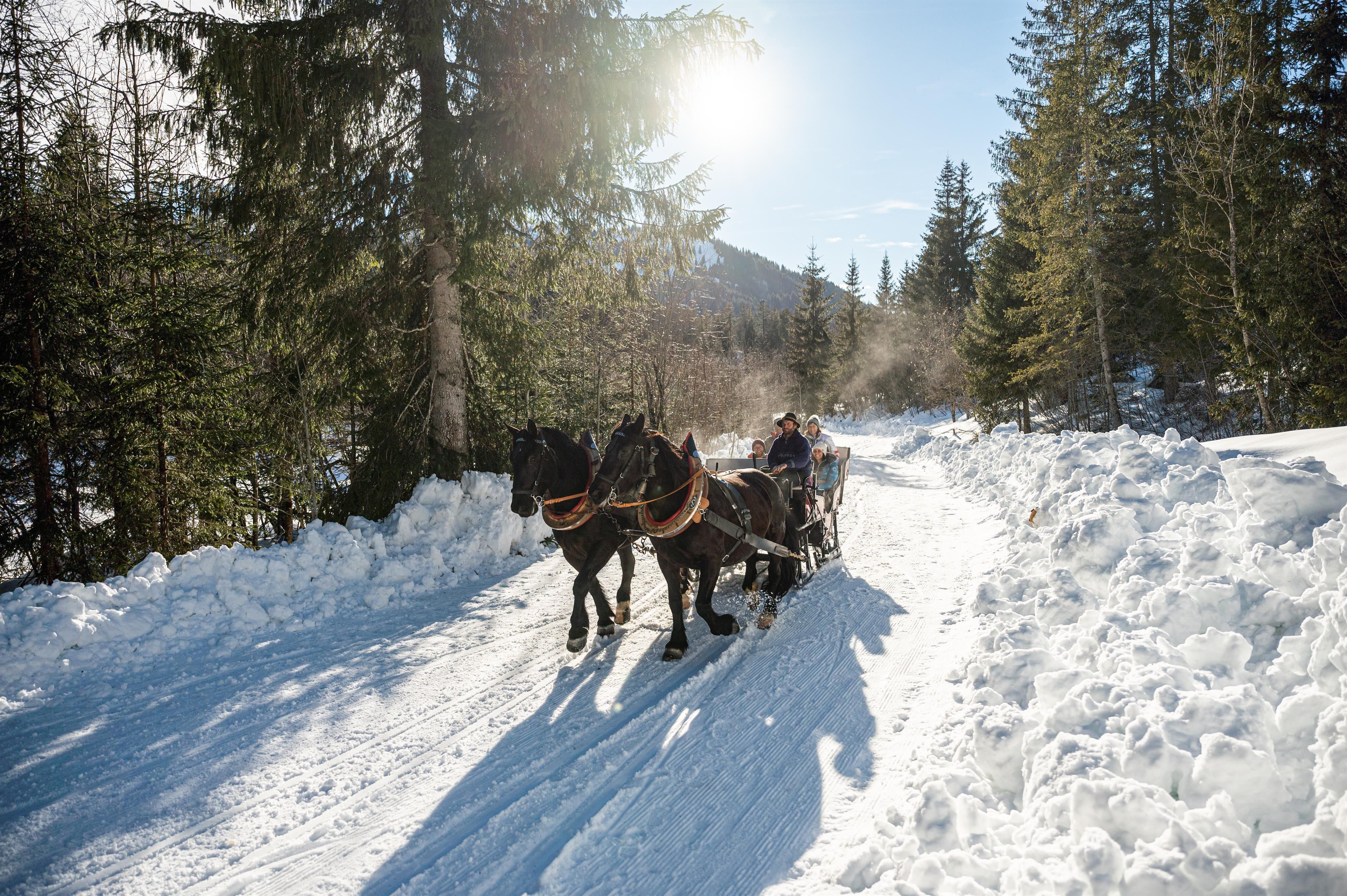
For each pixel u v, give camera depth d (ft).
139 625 22.43
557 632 23.99
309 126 31.32
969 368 105.29
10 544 29.68
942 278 180.75
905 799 12.72
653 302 75.05
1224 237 61.16
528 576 31.63
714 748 15.79
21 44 28.17
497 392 45.50
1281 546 16.55
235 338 36.32
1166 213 80.79
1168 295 73.20
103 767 15.48
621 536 22.29
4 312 28.40
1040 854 9.86
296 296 34.96
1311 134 54.39
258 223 34.06
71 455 30.55
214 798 14.33
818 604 25.64
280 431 40.01
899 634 22.16
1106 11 76.69
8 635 20.25
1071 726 12.14
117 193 31.83
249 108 30.66
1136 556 18.97
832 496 31.35
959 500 49.80
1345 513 14.79
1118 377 91.66
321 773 15.23
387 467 37.99
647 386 80.12
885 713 16.97
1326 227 51.16
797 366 194.49
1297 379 53.72
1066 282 81.00
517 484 20.86
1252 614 14.64
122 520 31.04
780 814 13.25
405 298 38.22
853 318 215.31
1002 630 17.78
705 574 21.42
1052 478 33.04
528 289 40.40
